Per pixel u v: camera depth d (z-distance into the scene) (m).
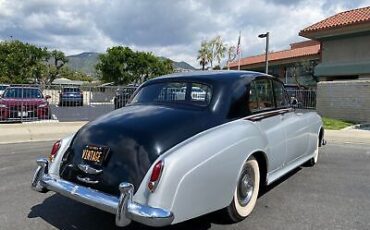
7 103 14.34
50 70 51.47
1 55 43.16
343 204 5.04
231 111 4.41
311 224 4.34
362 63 21.22
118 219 3.45
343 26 21.05
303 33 23.03
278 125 5.21
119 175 3.69
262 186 5.33
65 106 18.06
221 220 4.36
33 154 8.48
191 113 4.14
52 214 4.60
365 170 7.04
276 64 34.34
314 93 18.95
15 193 5.43
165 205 3.39
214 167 3.75
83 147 4.08
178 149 3.59
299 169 7.04
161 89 4.90
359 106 16.53
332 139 11.68
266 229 4.18
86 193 3.78
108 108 18.05
